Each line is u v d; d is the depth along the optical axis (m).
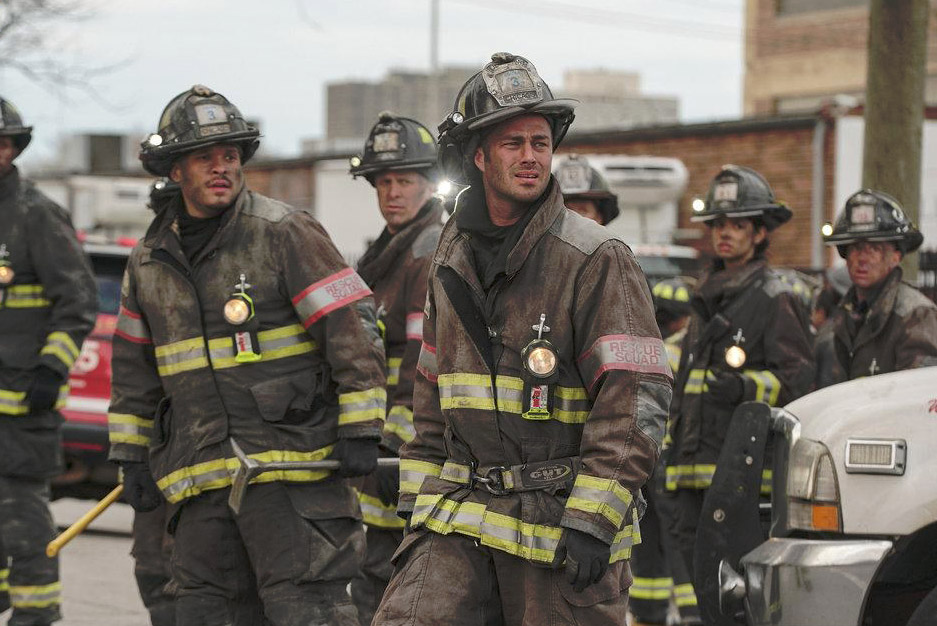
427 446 5.37
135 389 6.61
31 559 8.55
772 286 8.67
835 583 6.11
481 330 5.12
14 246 8.64
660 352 5.01
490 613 5.20
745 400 8.48
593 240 5.05
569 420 5.07
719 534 7.23
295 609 6.29
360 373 6.36
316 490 6.41
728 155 28.56
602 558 4.86
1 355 8.59
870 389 6.42
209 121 6.30
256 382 6.36
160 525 8.16
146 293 6.46
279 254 6.38
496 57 5.12
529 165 5.05
